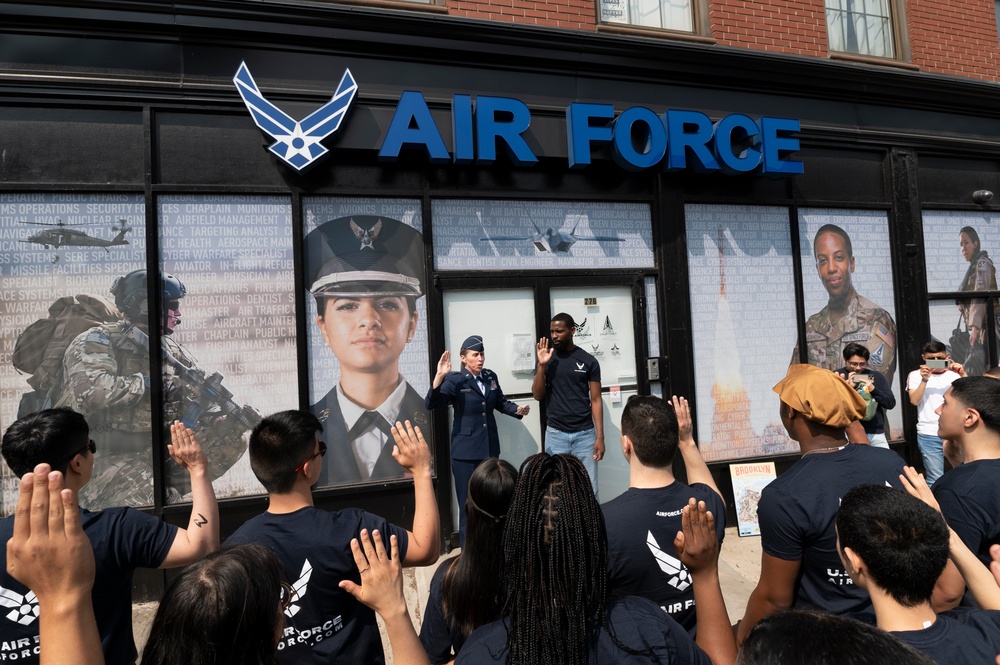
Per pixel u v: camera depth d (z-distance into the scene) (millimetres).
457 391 4605
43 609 1162
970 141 6617
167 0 4281
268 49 4609
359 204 4859
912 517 1433
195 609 1153
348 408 4762
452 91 5031
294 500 1963
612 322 5492
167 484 4301
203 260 4473
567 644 1240
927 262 6586
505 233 5223
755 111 5895
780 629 995
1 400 4109
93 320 4262
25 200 4195
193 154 4480
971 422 2309
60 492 1195
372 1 4934
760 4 6031
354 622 1870
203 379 4426
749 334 5781
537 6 5355
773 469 5617
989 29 6914
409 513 4762
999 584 1583
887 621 1444
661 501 1972
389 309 4887
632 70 5473
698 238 5703
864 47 6574
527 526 1347
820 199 6109
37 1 4121
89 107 4289
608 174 5480
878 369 6176
